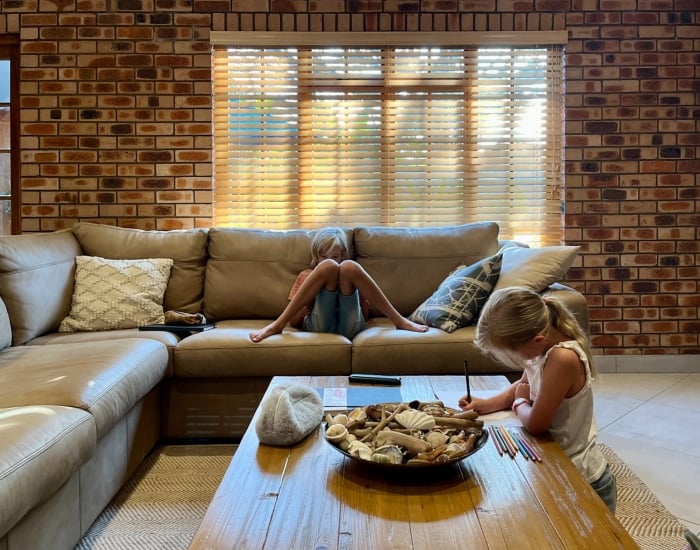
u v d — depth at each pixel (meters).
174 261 3.10
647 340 3.64
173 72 3.55
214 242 3.16
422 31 3.58
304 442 1.45
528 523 1.05
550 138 3.65
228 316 3.09
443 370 2.48
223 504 1.13
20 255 2.59
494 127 3.65
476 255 3.13
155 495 2.10
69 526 1.63
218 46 3.59
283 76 3.62
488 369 2.49
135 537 1.82
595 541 0.98
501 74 3.64
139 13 3.53
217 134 3.63
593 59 3.60
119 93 3.55
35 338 2.61
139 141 3.57
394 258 3.12
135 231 3.18
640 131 3.62
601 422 2.75
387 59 3.62
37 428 1.46
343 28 3.58
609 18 3.59
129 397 1.98
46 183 3.57
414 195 3.67
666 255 3.65
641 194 3.63
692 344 3.65
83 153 3.57
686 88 3.61
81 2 3.52
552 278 2.64
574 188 3.63
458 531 1.02
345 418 1.46
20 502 1.27
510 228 3.69
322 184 3.65
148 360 2.23
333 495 1.17
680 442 2.52
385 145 3.65
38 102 3.54
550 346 1.48
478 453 1.36
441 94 3.64
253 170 3.65
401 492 1.17
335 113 3.64
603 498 1.44
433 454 1.24
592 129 3.62
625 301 3.66
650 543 1.76
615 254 3.65
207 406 2.54
